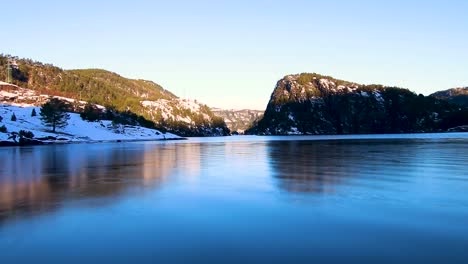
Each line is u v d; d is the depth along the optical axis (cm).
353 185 2317
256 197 1958
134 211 1656
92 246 1203
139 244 1219
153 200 1895
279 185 2347
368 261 1056
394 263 1041
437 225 1400
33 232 1352
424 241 1220
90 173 3053
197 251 1149
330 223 1437
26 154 5609
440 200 1844
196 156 5075
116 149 7256
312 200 1866
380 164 3597
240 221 1479
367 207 1698
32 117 13638
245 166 3569
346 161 3962
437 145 7269
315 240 1240
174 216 1566
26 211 1661
